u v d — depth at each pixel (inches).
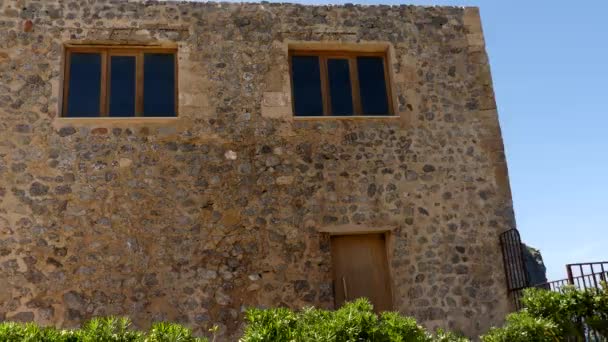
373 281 352.2
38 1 355.9
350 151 361.4
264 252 336.8
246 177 347.3
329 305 334.6
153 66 362.9
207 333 319.3
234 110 357.4
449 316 343.9
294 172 352.5
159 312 318.3
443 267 351.9
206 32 367.9
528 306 263.4
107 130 340.5
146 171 338.0
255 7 378.3
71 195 328.2
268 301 329.7
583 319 253.6
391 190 359.3
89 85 353.4
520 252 356.5
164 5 367.9
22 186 325.7
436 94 382.9
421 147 370.3
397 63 382.9
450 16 401.1
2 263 313.4
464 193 367.6
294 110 370.6
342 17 385.4
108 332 183.0
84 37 353.7
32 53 346.6
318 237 344.8
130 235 327.0
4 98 336.8
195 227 334.0
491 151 378.6
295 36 376.8
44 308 310.5
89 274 318.3
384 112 380.5
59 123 336.8
